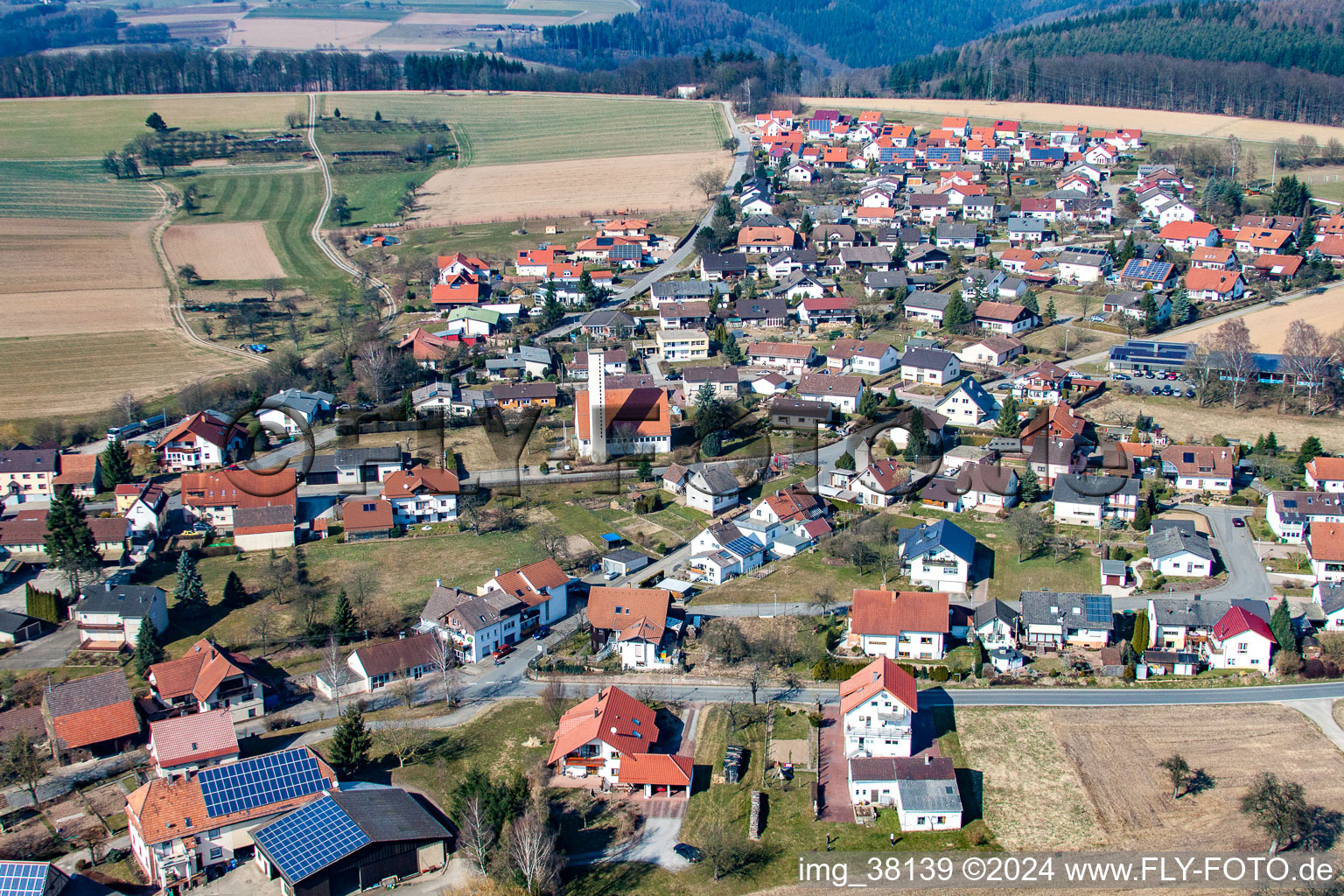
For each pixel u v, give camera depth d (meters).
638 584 130.75
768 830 90.25
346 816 89.19
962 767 96.38
